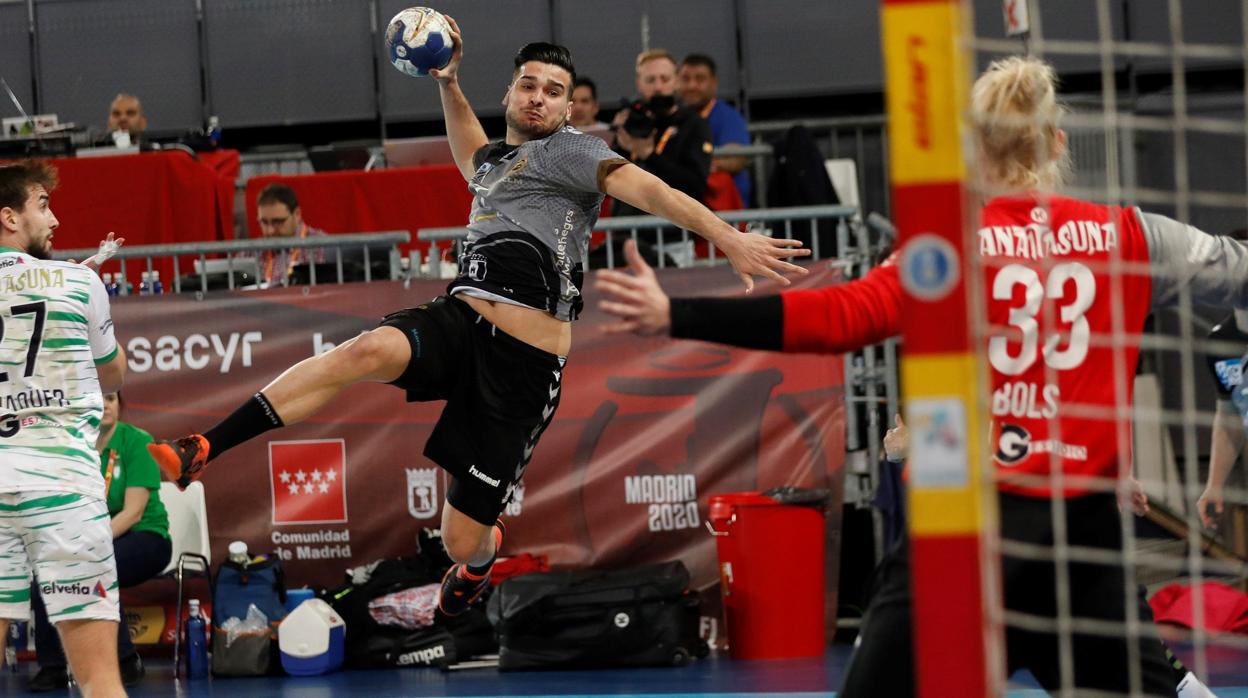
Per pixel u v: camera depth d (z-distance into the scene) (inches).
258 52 481.7
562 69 205.8
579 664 289.9
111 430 310.2
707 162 343.3
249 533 323.6
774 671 276.4
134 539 304.8
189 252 327.0
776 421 315.0
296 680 290.5
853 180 398.0
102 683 186.5
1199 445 378.0
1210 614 288.5
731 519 297.3
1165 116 432.5
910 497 90.6
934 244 89.7
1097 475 113.2
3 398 187.3
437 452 210.1
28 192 197.8
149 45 482.0
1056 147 119.0
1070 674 110.6
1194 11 436.1
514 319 205.2
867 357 335.6
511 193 204.8
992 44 98.7
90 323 195.2
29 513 185.3
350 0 478.9
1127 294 117.1
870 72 466.3
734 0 469.1
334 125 481.4
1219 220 410.9
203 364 323.6
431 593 302.4
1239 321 234.4
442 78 218.4
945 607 89.7
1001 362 113.7
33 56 482.9
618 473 316.5
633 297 102.2
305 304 322.3
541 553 317.1
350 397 323.6
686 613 294.2
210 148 408.5
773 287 313.1
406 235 324.2
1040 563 112.3
